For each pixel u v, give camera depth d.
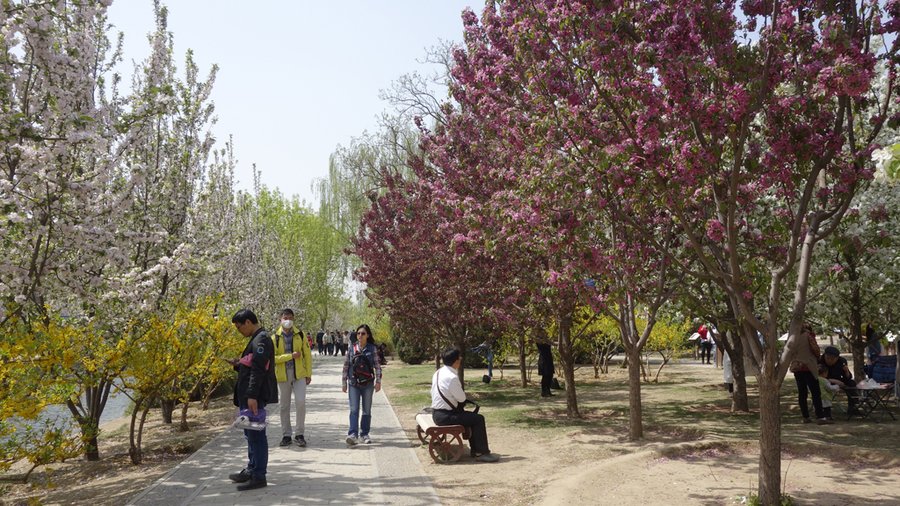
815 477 7.00
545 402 15.66
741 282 5.94
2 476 9.88
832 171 5.87
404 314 17.91
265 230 29.70
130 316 10.05
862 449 7.93
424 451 9.70
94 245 8.58
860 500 6.06
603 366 25.89
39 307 9.35
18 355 7.14
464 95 12.21
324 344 52.19
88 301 9.04
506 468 8.34
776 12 5.82
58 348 7.82
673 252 9.46
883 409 12.27
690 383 19.36
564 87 7.20
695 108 5.65
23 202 8.05
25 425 7.84
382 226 18.86
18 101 8.53
